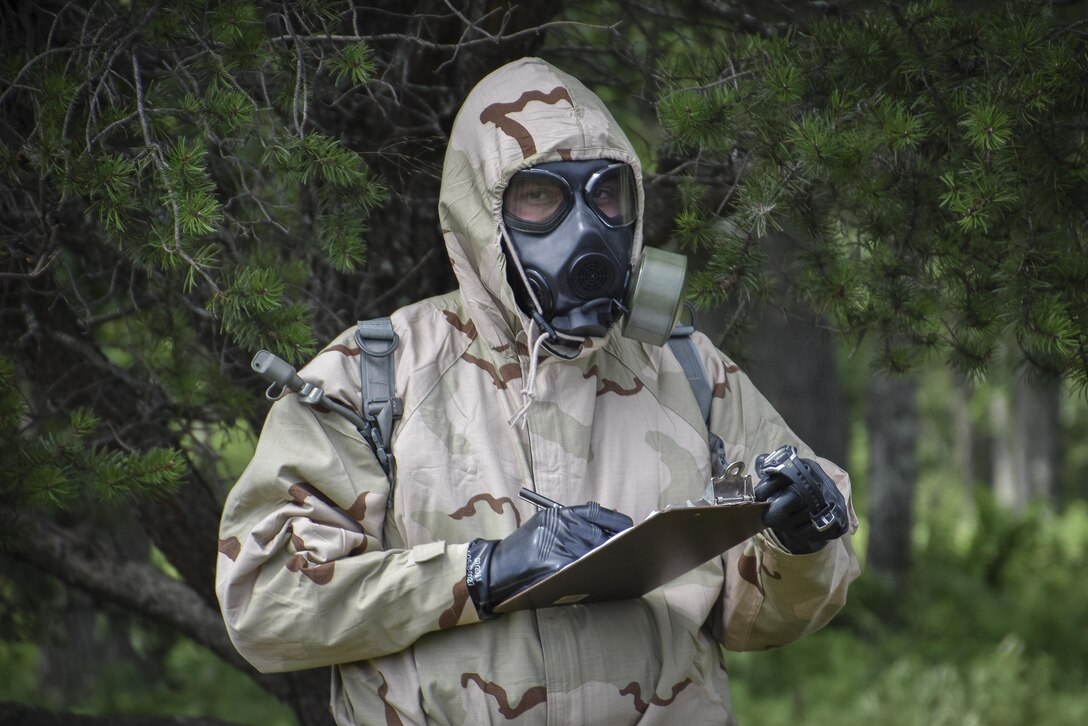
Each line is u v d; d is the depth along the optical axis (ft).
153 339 16.90
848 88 13.85
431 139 15.81
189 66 13.16
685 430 12.18
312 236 16.12
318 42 13.93
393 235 17.30
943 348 15.14
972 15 14.58
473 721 10.96
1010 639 54.49
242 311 12.71
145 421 16.49
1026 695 47.50
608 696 11.18
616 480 11.80
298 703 20.35
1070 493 160.97
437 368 11.87
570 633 11.20
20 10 14.58
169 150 12.57
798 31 14.96
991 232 13.93
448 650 11.12
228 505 11.50
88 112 12.82
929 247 14.37
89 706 41.57
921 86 13.96
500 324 12.11
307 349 12.80
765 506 10.12
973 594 64.39
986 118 12.25
